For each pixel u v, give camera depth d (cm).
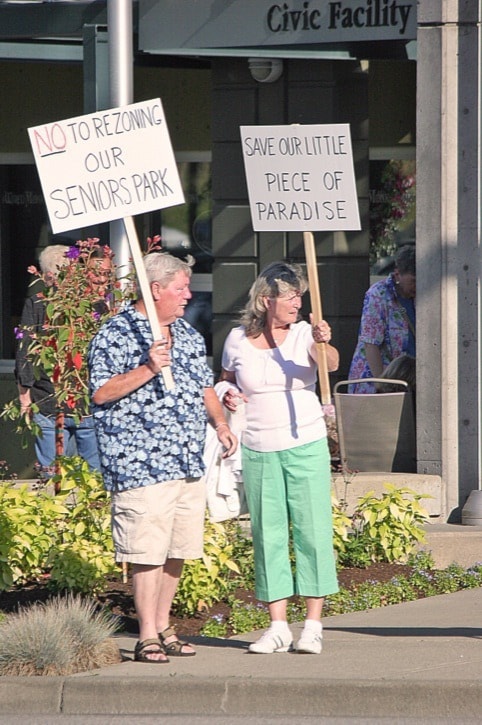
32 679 1574
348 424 2616
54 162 1681
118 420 1605
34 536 2033
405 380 2644
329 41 2720
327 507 1691
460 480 2561
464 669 1580
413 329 2697
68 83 3362
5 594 2039
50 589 2020
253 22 2792
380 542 2270
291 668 1605
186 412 1623
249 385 1686
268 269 1683
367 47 2831
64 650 1620
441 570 2331
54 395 2222
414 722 1474
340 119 2978
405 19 2633
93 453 2391
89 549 2023
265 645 1700
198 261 3306
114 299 2200
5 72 3391
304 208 1761
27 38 2920
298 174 1762
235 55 2823
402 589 2144
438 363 2548
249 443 1694
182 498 1652
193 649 1723
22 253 3462
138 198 1683
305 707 1520
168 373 1586
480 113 2516
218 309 3072
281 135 1764
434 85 2522
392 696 1507
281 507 1697
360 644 1759
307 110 2977
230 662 1650
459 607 2056
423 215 2545
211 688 1534
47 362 2172
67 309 2153
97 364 1612
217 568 1961
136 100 3303
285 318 1673
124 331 1620
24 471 3344
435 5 2509
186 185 3300
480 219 2531
